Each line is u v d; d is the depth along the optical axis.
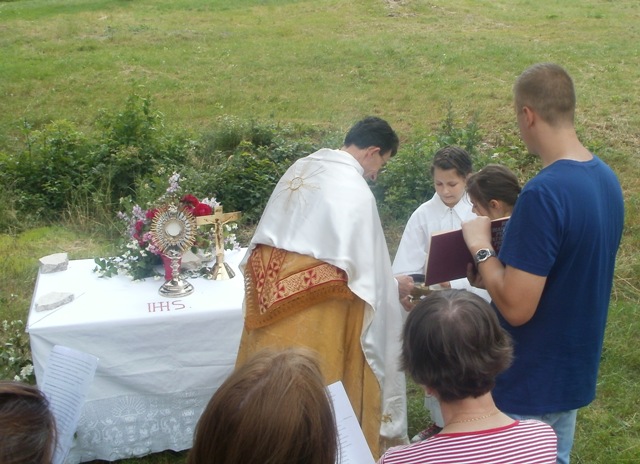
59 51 16.53
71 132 8.56
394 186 7.53
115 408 3.77
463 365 1.93
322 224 3.10
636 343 5.07
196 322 3.75
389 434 3.38
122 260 4.26
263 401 1.56
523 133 2.68
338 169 3.22
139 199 6.80
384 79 13.42
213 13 21.42
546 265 2.50
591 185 2.54
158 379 3.78
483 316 1.99
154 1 23.34
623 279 6.04
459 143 8.10
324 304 3.10
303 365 1.64
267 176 7.75
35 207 7.80
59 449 2.43
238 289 4.00
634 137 9.70
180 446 3.90
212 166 8.17
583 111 10.70
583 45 15.73
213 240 4.27
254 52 16.12
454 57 14.67
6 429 1.58
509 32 17.77
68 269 4.33
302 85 13.24
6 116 11.60
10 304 5.71
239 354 3.39
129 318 3.67
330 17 20.22
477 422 1.97
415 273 4.05
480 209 3.30
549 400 2.70
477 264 2.72
